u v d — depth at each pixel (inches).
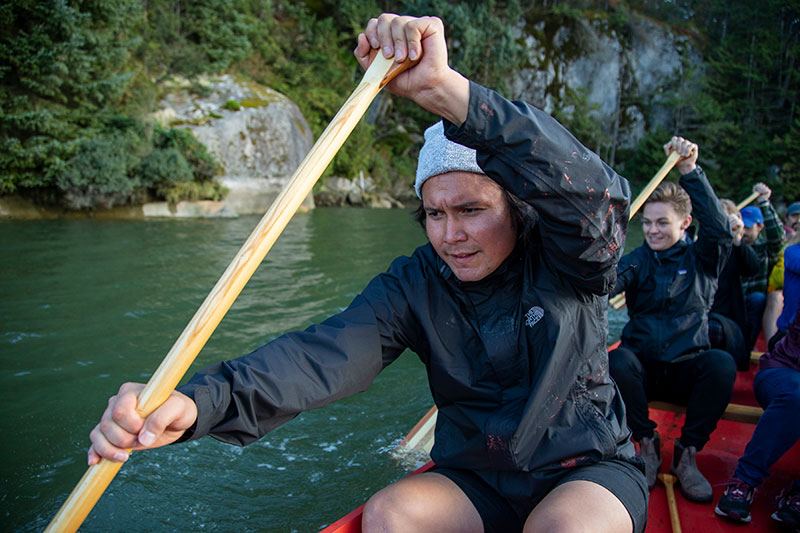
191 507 80.9
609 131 1084.5
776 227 129.7
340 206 671.1
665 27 1131.9
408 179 786.8
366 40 39.8
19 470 88.1
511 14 979.3
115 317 166.2
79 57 406.0
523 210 45.6
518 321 47.1
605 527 39.6
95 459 34.0
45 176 405.1
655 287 85.4
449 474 49.2
